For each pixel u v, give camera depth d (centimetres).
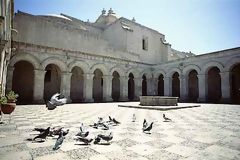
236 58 2148
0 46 917
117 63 2775
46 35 2434
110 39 3669
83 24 3559
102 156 393
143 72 3158
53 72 2661
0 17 670
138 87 3053
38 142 499
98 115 1079
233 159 381
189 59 2689
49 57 2095
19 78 2438
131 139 536
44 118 941
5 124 759
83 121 854
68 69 2242
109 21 4050
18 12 2238
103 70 2630
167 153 416
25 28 2258
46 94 2583
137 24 3631
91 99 2430
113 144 484
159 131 649
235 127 729
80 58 2366
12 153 405
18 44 1878
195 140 529
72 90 2791
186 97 2702
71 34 2684
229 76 2227
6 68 1653
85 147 457
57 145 433
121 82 2831
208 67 2461
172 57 4478
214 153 418
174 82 3597
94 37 2927
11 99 914
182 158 386
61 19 3106
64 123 795
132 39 3431
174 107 1478
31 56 1958
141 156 395
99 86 3102
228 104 2078
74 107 1638
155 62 3916
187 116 1053
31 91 2494
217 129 688
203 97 2481
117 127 720
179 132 634
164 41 4194
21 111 1259
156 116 1046
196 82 3284
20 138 537
